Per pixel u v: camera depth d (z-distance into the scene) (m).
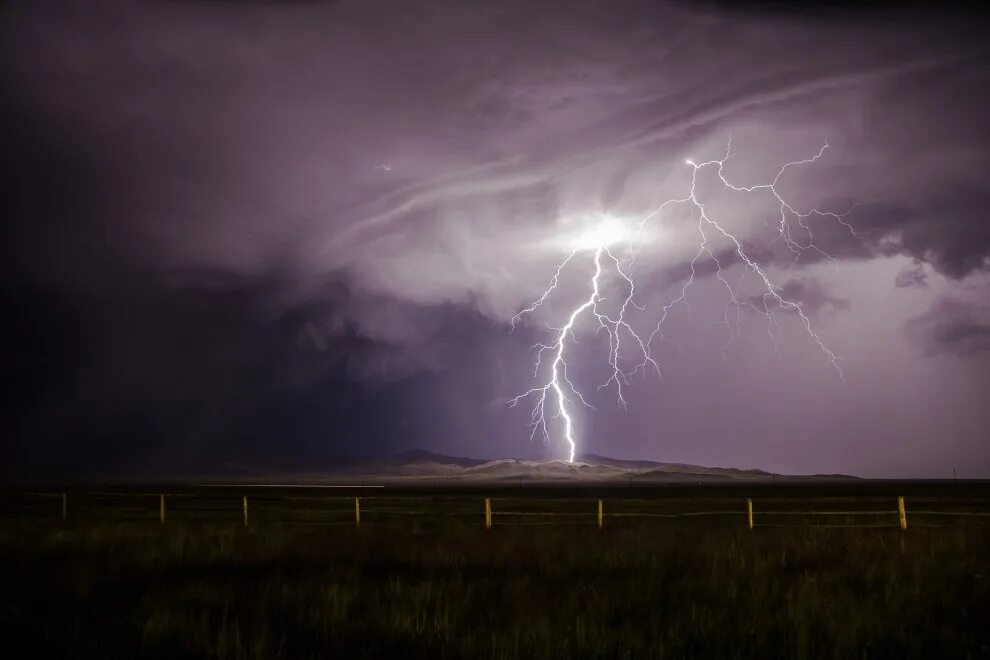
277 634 8.87
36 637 8.68
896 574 12.53
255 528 24.67
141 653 8.10
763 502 46.09
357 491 80.88
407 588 11.57
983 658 8.14
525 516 31.91
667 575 13.33
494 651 8.06
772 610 10.13
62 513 33.97
